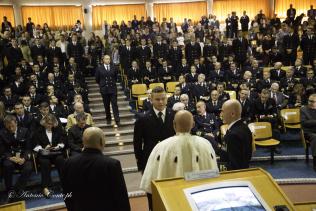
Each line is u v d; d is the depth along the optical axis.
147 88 10.42
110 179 2.51
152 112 3.59
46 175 5.48
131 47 11.90
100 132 2.64
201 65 11.30
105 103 8.49
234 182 1.93
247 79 9.80
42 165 5.48
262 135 6.55
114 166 2.52
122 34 14.22
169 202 1.82
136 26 15.49
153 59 11.77
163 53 12.28
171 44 12.33
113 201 2.54
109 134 8.16
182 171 2.55
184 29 16.09
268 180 1.99
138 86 9.94
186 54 12.42
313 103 6.23
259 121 7.43
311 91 8.60
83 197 2.55
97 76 8.43
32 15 16.39
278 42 13.00
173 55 11.97
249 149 2.96
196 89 9.37
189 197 1.83
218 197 1.84
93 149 2.60
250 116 7.62
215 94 8.00
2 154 5.59
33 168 5.79
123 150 7.43
